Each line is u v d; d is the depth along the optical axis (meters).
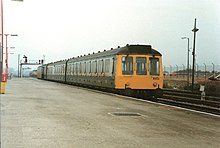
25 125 10.16
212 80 37.72
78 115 12.66
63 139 8.25
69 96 22.34
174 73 49.22
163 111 14.64
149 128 10.07
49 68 64.06
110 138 8.45
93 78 30.56
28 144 7.66
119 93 23.48
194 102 22.58
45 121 11.01
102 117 12.23
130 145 7.70
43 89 30.55
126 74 23.28
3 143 7.73
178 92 31.27
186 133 9.39
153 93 23.75
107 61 26.17
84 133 9.06
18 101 17.72
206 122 11.60
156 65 23.83
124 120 11.60
